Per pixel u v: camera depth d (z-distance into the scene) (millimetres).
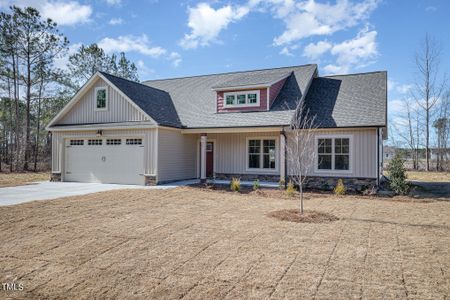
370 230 7133
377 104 15227
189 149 18062
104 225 7617
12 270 5117
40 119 32844
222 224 7699
